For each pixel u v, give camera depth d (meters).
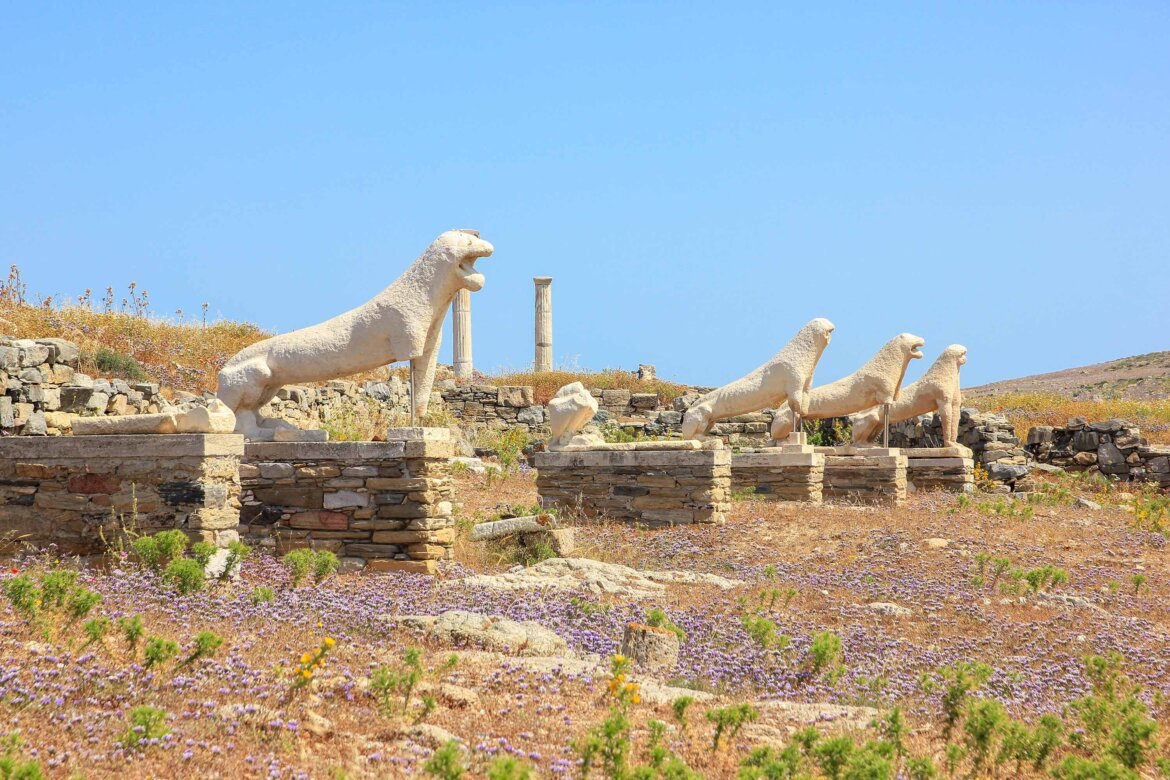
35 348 13.13
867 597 11.29
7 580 7.61
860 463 19.31
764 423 26.86
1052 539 15.05
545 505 16.06
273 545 11.26
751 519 15.67
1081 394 58.91
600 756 5.29
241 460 11.42
